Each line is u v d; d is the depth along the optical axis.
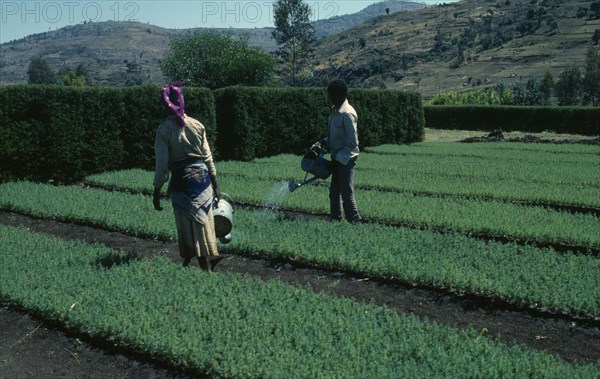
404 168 18.89
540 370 5.30
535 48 177.12
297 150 23.89
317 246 9.21
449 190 14.66
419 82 174.38
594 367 5.52
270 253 9.18
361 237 9.63
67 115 16.48
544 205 13.70
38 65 175.38
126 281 7.53
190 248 8.10
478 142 30.62
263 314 6.40
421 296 7.80
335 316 6.44
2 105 15.41
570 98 86.56
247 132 21.25
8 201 12.87
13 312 7.21
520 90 76.06
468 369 5.29
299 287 7.68
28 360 6.20
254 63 72.56
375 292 7.95
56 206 12.30
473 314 7.29
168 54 76.88
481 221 10.92
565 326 6.90
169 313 6.59
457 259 8.65
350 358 5.54
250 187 14.77
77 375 5.88
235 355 5.59
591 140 31.36
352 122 10.86
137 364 6.02
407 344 5.75
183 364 5.73
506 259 8.61
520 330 6.85
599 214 13.02
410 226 11.18
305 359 5.43
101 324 6.38
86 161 17.00
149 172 17.38
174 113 7.93
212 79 74.50
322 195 13.65
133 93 18.12
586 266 8.34
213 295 7.09
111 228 11.09
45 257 8.60
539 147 26.59
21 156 15.78
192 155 8.04
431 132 39.53
